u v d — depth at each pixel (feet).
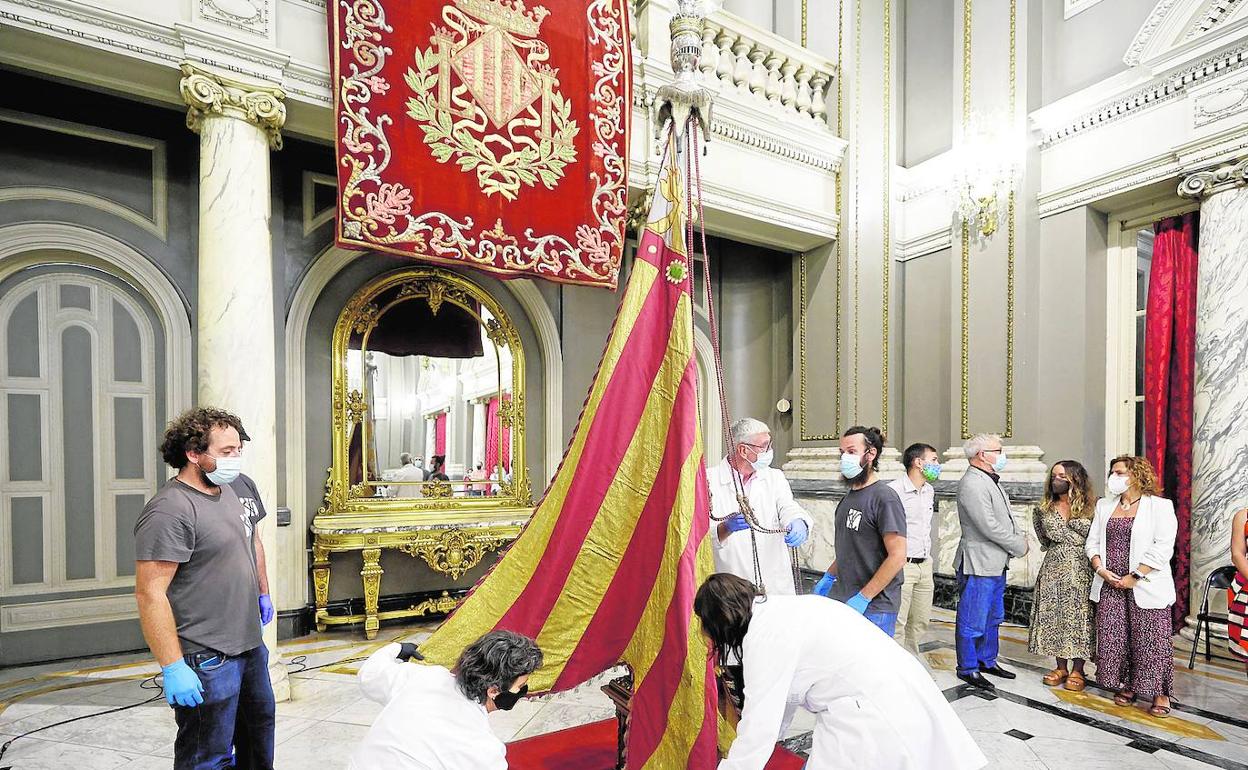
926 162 21.72
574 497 8.73
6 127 13.70
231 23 11.82
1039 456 18.30
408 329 18.15
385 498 17.53
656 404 8.87
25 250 13.83
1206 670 13.73
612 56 15.46
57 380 14.47
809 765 6.19
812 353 22.04
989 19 19.88
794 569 10.18
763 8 23.44
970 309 19.97
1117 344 18.13
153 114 15.14
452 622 8.67
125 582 14.93
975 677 12.67
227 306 11.56
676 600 7.86
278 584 15.85
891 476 20.52
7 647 13.80
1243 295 14.70
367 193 12.50
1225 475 14.70
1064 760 9.61
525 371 19.58
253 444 11.64
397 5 12.86
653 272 9.22
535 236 14.35
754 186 19.42
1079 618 12.29
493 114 13.85
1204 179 15.31
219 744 7.14
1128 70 16.97
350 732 10.46
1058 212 18.44
